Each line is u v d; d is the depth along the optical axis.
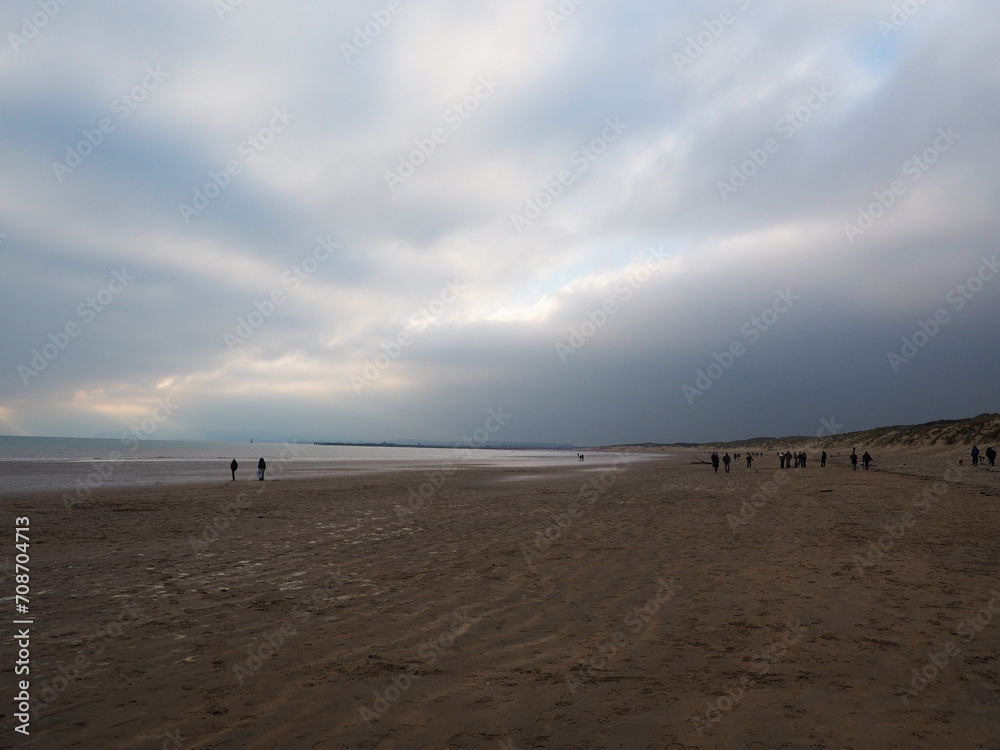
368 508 19.52
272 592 8.38
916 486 25.56
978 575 8.86
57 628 6.68
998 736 4.00
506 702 4.64
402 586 8.71
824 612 6.98
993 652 5.64
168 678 5.20
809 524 14.43
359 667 5.45
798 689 4.81
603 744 3.94
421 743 3.98
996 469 38.44
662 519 15.85
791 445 144.25
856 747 3.86
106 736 4.10
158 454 98.31
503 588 8.54
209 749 3.91
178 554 11.33
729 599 7.66
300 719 4.36
